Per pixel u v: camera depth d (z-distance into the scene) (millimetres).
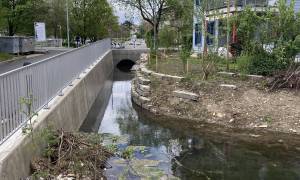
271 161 8984
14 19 34875
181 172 8164
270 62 14703
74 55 13352
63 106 9688
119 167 7980
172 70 18141
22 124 6852
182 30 25094
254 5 18719
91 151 8031
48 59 9047
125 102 17656
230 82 14523
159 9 27797
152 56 23453
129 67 38344
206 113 13078
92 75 17109
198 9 16734
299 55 16312
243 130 11586
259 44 15125
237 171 8344
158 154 9383
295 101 12695
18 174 5891
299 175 8133
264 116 12156
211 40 18625
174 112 13867
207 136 11125
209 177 7969
